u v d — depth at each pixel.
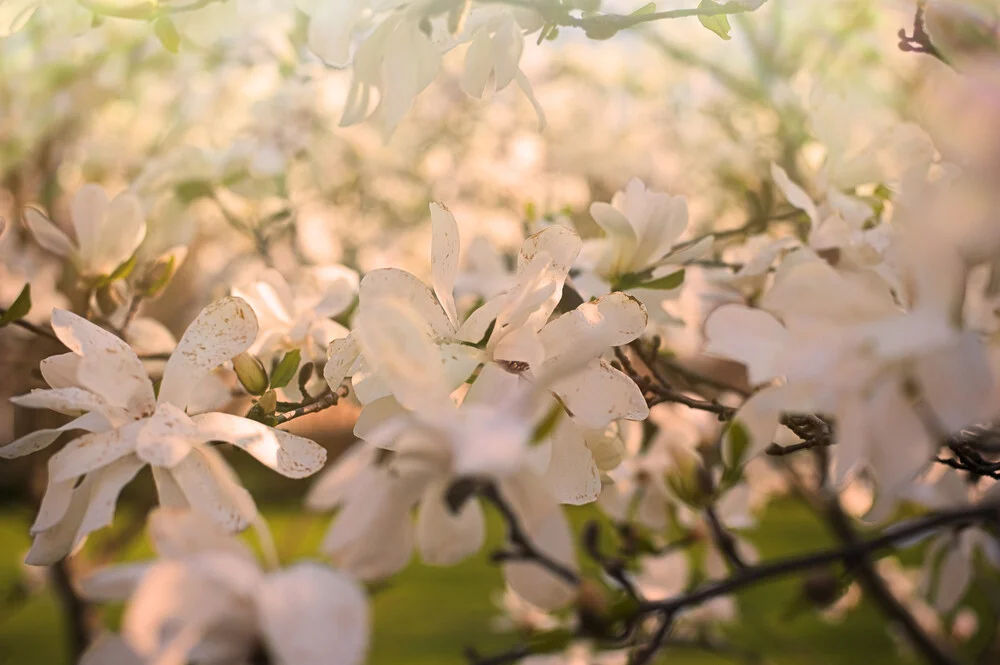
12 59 1.90
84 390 0.80
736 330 0.75
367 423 0.78
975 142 0.70
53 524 0.78
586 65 3.42
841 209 0.94
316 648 0.66
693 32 2.80
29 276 1.34
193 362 0.82
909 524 0.87
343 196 2.63
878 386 0.71
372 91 0.87
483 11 0.88
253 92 1.95
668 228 0.95
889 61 1.79
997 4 0.73
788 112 1.84
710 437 1.07
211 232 1.90
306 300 1.00
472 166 3.17
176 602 0.67
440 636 3.80
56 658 3.54
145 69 1.92
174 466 0.79
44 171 2.06
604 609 0.79
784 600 4.05
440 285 0.81
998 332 0.73
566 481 0.79
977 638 2.21
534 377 0.79
